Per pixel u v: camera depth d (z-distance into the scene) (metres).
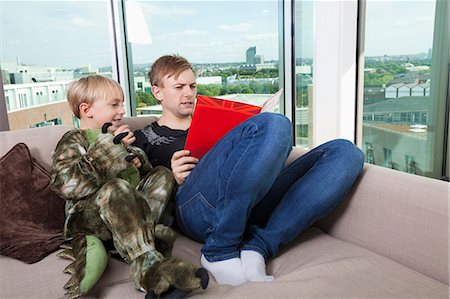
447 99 2.18
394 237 0.93
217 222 0.91
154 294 0.75
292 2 2.59
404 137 2.23
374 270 0.85
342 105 2.20
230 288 0.83
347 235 1.04
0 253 0.98
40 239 1.02
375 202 0.98
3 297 0.80
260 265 0.88
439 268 0.83
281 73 2.77
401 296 0.74
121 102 1.31
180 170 1.10
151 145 1.31
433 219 0.86
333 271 0.85
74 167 0.94
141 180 1.14
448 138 2.22
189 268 0.76
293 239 1.03
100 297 0.81
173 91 1.34
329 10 2.12
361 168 1.02
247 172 0.87
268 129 0.89
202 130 1.07
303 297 0.75
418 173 2.26
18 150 1.15
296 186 1.00
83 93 1.24
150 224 0.91
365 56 2.20
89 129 1.14
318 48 2.21
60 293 0.81
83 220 0.97
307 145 2.69
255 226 1.00
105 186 0.92
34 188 1.11
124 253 0.87
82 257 0.84
